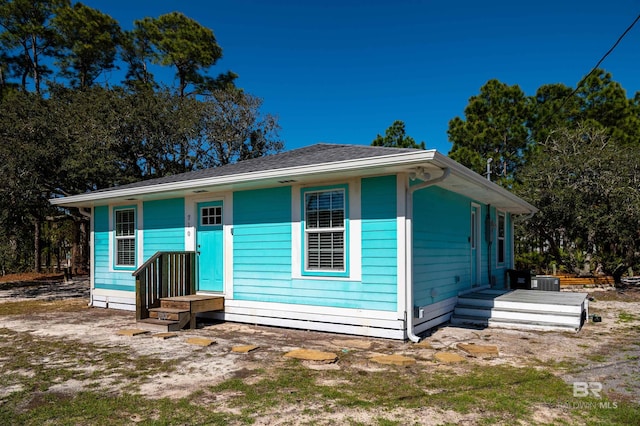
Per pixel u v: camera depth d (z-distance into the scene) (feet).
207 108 73.20
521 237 55.98
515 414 11.70
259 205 26.37
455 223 28.94
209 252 29.07
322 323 23.54
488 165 42.45
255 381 14.65
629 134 60.64
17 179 42.47
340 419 11.34
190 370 16.10
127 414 11.81
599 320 26.99
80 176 48.73
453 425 10.96
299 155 29.96
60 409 12.24
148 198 31.60
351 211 22.86
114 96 60.75
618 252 52.08
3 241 45.83
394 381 14.64
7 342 21.70
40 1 71.67
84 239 74.08
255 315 26.13
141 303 25.99
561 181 48.37
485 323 25.76
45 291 49.01
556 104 64.39
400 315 21.11
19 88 74.84
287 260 25.03
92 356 18.48
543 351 19.12
